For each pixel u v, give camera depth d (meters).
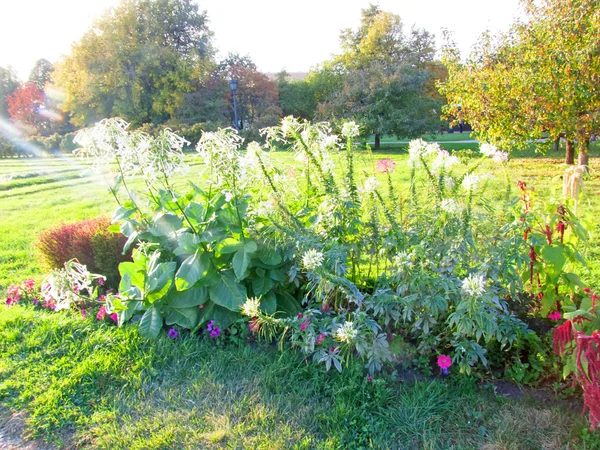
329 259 2.90
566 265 3.08
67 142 33.28
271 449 2.23
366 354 2.65
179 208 3.37
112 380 2.86
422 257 2.67
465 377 2.64
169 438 2.34
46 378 2.91
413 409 2.44
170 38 34.50
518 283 2.68
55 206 10.25
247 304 2.76
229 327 3.31
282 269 3.43
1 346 3.32
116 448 2.30
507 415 2.35
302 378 2.77
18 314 3.79
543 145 10.73
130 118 31.70
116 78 31.30
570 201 3.00
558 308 3.00
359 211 3.43
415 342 2.95
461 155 3.77
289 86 34.72
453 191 3.07
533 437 2.21
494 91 10.40
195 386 2.72
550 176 10.29
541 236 2.81
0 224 8.41
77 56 32.06
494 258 2.72
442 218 2.96
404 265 2.65
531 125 9.67
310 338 2.71
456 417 2.38
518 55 10.16
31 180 15.18
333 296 3.10
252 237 3.33
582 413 2.18
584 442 2.12
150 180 3.36
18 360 3.13
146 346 3.18
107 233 4.36
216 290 3.27
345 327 2.48
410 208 3.36
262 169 3.33
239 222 3.34
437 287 2.63
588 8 8.92
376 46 28.45
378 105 23.09
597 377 1.93
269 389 2.70
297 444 2.26
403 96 23.70
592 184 8.80
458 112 12.04
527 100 9.57
